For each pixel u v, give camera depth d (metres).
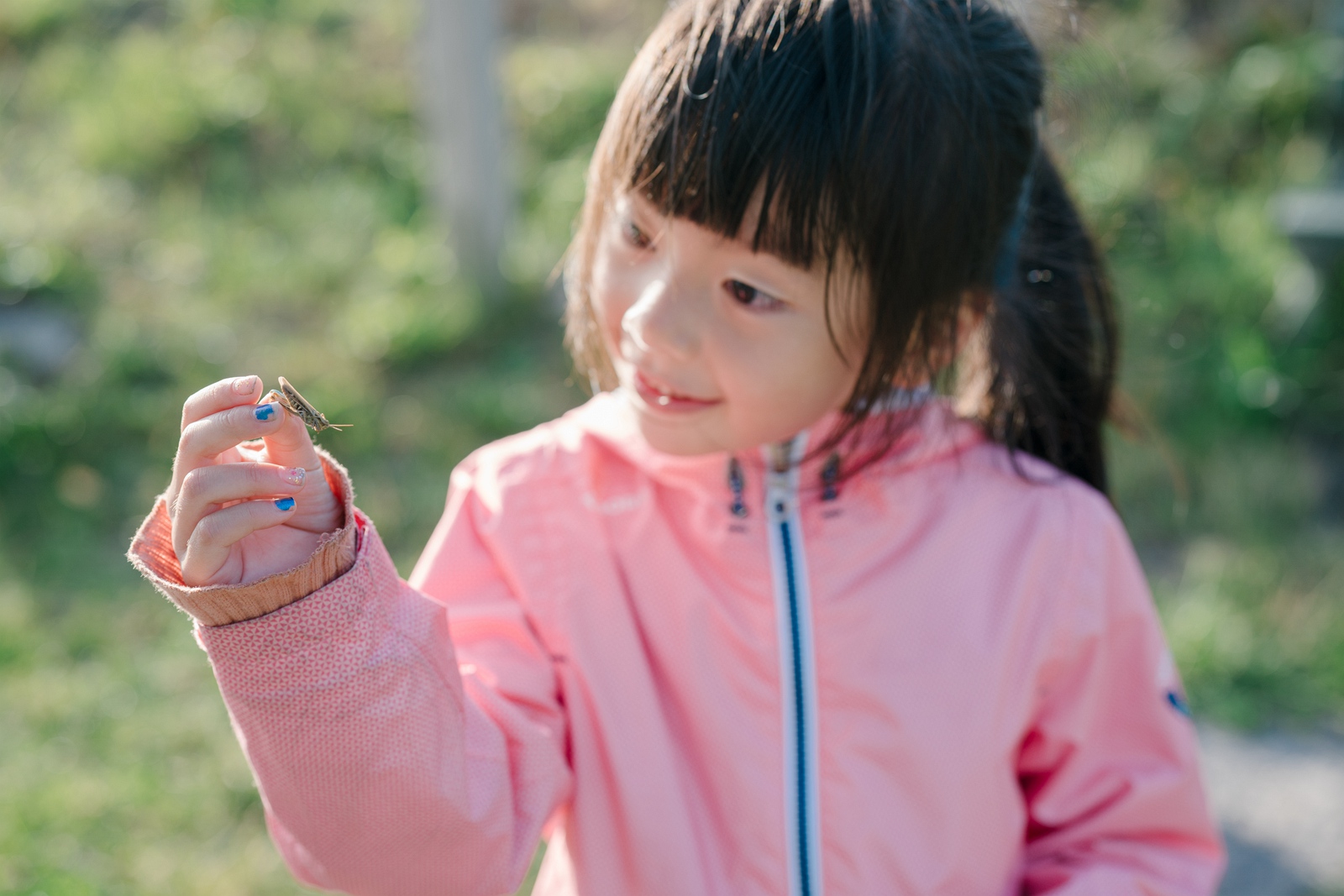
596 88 3.86
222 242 3.27
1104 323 1.00
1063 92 0.96
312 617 0.75
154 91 3.69
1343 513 2.41
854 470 0.91
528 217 3.43
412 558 2.25
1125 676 0.96
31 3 4.00
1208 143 3.55
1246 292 2.88
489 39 2.96
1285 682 2.00
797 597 0.91
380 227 3.38
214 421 0.73
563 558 0.92
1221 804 1.81
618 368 0.87
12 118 3.69
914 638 0.91
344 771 0.77
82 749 1.86
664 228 0.82
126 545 2.35
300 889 1.62
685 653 0.91
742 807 0.89
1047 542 0.93
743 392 0.83
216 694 1.98
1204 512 2.38
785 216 0.80
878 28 0.81
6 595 2.17
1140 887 0.94
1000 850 0.92
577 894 0.89
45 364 2.79
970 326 0.90
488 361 2.93
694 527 0.92
